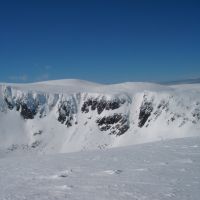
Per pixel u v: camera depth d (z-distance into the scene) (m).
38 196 14.14
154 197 12.90
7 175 21.56
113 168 20.78
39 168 23.45
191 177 16.53
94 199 13.12
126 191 14.12
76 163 24.61
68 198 13.50
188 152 26.03
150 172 18.50
